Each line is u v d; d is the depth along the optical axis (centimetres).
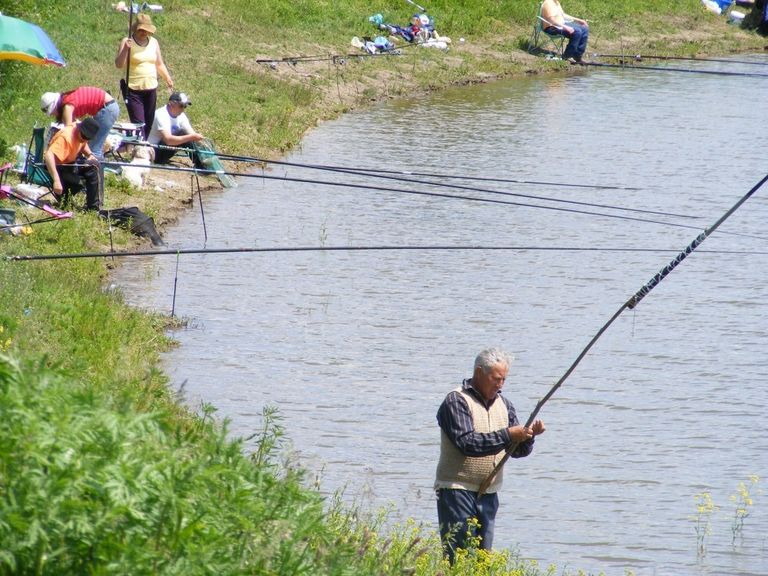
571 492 2711
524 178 6103
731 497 2709
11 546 1077
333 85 8250
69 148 4141
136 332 3284
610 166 6475
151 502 1183
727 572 2394
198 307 3775
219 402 2998
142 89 5159
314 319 3759
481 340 3678
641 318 3972
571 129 7544
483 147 6844
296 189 5566
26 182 4231
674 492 2723
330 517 1977
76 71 6116
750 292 4309
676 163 6625
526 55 10381
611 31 11519
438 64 9488
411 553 1884
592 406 3206
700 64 11000
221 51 7975
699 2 12975
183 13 8450
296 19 9350
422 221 5134
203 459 1315
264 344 3488
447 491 2095
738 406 3238
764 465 2880
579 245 4866
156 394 2547
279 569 1291
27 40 4450
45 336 2855
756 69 10825
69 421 1174
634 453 2922
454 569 1948
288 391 3141
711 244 4994
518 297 4141
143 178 4991
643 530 2542
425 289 4172
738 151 7031
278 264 4347
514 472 2798
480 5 11038
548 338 3734
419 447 2869
